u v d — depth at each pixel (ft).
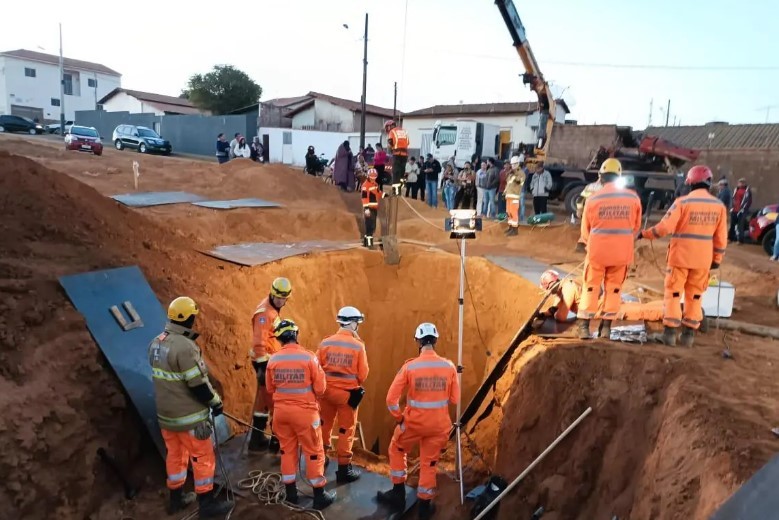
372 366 40.78
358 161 73.46
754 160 69.10
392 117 142.72
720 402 16.30
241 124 126.82
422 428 19.44
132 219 32.71
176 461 18.25
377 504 20.47
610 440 19.12
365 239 43.19
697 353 20.70
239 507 19.21
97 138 79.61
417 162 69.51
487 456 25.85
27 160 30.07
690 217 20.36
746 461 13.20
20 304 20.24
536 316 26.73
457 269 41.16
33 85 194.18
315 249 40.16
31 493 16.16
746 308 28.50
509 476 21.75
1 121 124.77
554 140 73.05
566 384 21.06
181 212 43.62
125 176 58.08
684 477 14.35
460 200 60.39
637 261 39.29
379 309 41.39
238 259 34.09
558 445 20.16
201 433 17.71
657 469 15.74
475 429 29.32
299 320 34.30
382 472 26.99
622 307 25.09
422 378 19.43
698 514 12.89
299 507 19.63
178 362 17.21
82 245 26.30
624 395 19.44
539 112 59.62
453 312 40.32
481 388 29.73
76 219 28.14
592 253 21.40
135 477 19.48
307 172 78.23
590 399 20.15
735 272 37.27
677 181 60.18
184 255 31.94
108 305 22.54
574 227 47.16
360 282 40.91
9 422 16.39
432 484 20.17
